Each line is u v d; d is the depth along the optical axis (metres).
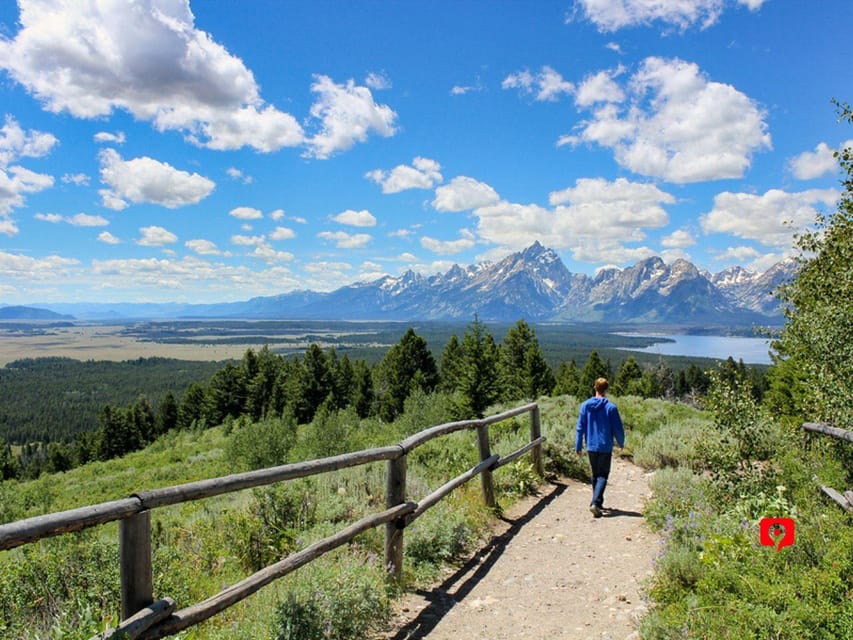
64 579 4.38
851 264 8.18
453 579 5.32
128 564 2.64
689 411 15.15
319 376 64.75
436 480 8.36
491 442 10.27
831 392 6.98
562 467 9.64
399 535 4.93
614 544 6.26
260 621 3.82
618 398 17.44
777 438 6.89
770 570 3.76
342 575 4.31
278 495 6.12
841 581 3.31
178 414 88.88
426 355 58.94
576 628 4.29
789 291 9.51
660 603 4.27
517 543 6.33
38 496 26.44
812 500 5.34
